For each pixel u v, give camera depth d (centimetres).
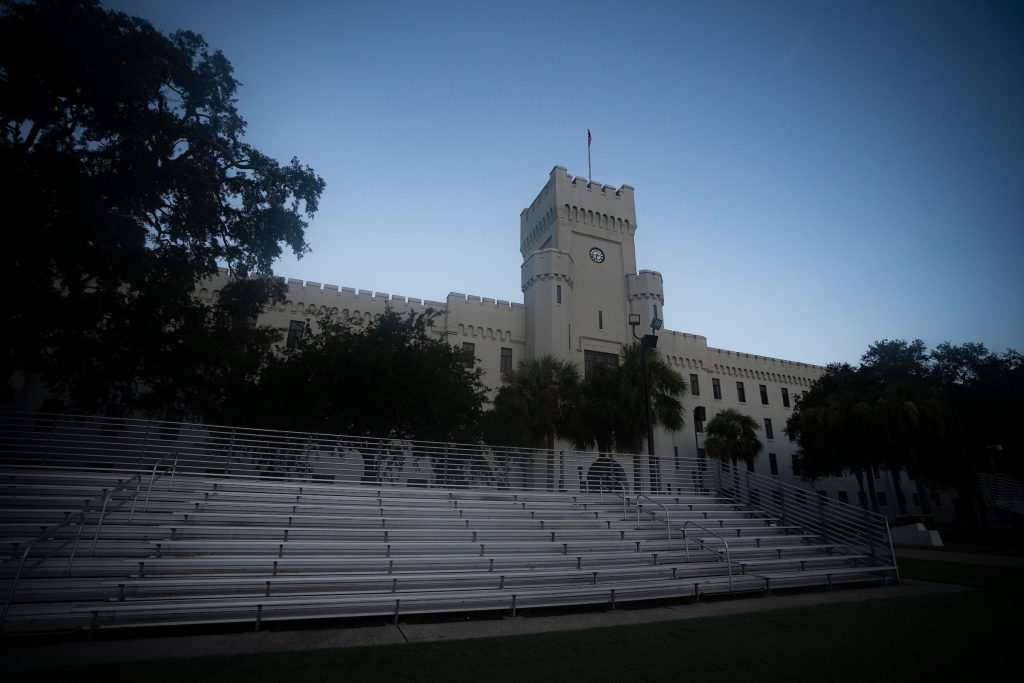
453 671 587
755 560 1288
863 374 4009
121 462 1209
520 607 898
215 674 550
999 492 3622
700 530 1463
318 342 2547
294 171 2481
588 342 4088
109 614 692
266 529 987
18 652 614
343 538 1033
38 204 1580
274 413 2195
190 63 2161
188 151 2233
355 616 796
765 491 1773
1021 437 3791
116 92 1802
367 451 1619
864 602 1055
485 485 1662
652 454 1906
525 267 4203
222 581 765
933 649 711
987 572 1527
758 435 4906
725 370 4953
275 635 727
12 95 1669
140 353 1939
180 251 2225
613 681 568
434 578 888
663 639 746
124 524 929
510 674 581
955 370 4138
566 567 1080
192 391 2142
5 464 1122
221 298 2439
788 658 663
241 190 2378
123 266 1839
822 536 1562
